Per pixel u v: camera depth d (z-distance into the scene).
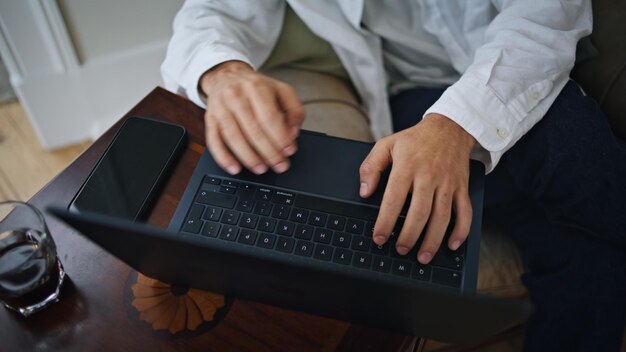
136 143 0.62
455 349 0.98
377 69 0.91
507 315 0.34
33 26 1.17
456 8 0.85
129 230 0.37
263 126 0.60
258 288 0.46
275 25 0.86
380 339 0.50
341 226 0.54
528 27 0.73
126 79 1.36
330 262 0.52
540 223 0.79
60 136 1.43
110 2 1.19
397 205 0.55
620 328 0.74
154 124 0.64
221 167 0.59
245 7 0.80
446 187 0.57
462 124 0.65
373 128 0.93
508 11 0.77
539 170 0.70
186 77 0.71
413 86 0.97
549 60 0.71
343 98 0.92
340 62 0.96
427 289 0.34
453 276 0.51
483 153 0.68
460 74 0.92
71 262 0.54
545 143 0.69
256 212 0.55
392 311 0.42
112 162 0.60
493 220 0.85
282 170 0.58
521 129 0.68
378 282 0.35
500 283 0.81
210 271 0.44
